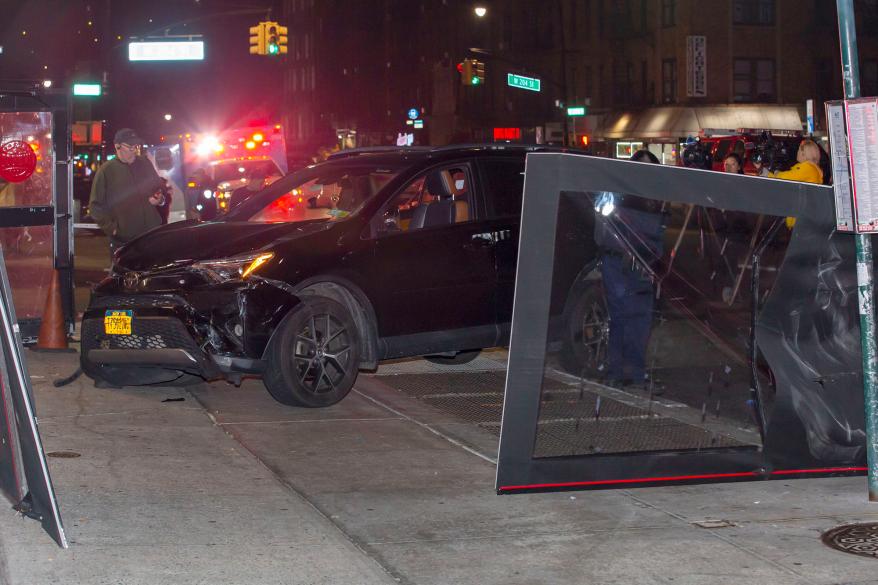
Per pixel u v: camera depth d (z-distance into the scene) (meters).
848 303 6.51
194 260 8.11
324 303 8.19
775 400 6.35
